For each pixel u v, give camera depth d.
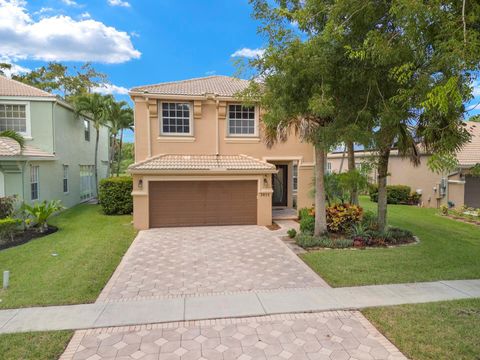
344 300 6.61
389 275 8.02
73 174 21.66
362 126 8.52
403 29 5.84
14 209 13.73
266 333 5.43
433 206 21.20
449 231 13.64
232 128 16.44
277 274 8.34
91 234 12.88
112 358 4.74
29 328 5.52
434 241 11.66
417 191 22.48
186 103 15.88
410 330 5.36
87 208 20.22
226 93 16.17
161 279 8.03
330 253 9.95
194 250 10.68
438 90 4.18
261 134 16.53
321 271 8.41
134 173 13.96
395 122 7.77
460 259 9.35
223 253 10.32
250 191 15.05
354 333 5.40
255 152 16.56
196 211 14.74
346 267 8.61
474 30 4.73
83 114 22.56
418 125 8.70
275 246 11.13
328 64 7.97
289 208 18.84
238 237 12.52
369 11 6.64
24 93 17.17
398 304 6.38
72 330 5.48
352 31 7.36
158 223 14.48
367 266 8.69
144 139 15.54
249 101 10.90
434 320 5.67
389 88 7.95
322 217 11.57
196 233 13.25
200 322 5.81
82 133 23.56
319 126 9.65
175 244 11.48
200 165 14.69
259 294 7.02
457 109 5.86
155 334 5.40
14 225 12.13
